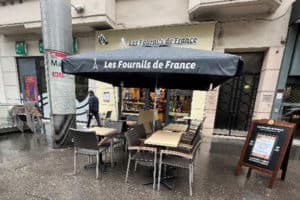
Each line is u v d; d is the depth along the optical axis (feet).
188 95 22.08
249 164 11.51
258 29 18.90
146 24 22.45
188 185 10.43
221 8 18.06
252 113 21.17
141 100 24.16
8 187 9.59
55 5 14.17
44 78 27.55
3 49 28.14
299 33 17.72
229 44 19.92
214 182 10.91
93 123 25.13
